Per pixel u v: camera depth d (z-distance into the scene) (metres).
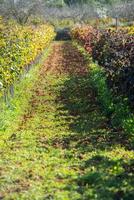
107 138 16.03
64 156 14.15
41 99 23.86
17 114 20.34
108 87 21.55
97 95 23.64
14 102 22.11
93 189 10.95
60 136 16.69
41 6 71.25
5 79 20.23
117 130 17.02
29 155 14.35
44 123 18.89
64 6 95.50
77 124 18.44
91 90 25.39
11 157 14.14
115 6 86.06
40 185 11.53
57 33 74.81
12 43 23.86
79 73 32.19
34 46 33.81
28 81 28.61
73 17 84.12
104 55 25.80
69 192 10.86
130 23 65.38
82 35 48.00
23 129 18.06
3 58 20.94
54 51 51.88
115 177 11.61
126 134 16.23
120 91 19.02
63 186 11.28
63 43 64.62
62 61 41.00
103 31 37.28
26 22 61.47
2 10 58.91
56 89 26.59
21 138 16.61
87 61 38.25
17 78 24.75
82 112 20.53
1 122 17.86
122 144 15.16
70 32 70.00
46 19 78.44
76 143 15.61
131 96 17.30
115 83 19.62
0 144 15.78
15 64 23.58
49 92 25.78
